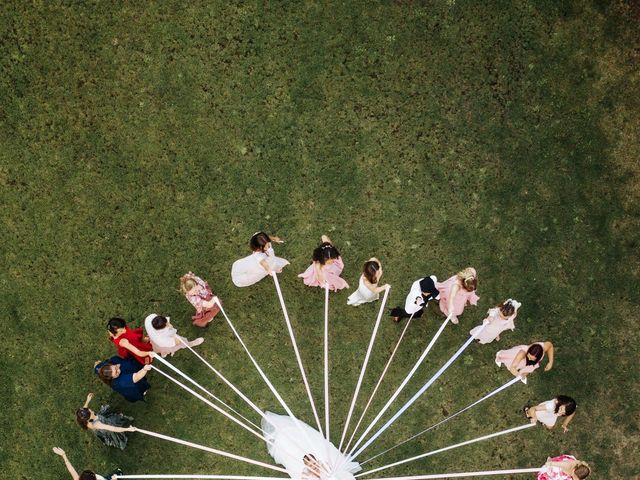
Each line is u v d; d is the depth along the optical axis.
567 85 10.19
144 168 9.94
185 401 9.47
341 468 8.22
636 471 9.46
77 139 9.97
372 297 9.35
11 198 9.87
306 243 9.88
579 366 9.67
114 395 9.45
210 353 9.61
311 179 9.95
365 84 10.13
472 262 9.87
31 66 10.08
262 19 10.19
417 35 10.20
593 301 9.83
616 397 9.62
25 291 9.69
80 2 10.16
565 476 8.24
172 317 9.67
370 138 10.04
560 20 10.28
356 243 9.87
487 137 10.11
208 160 9.96
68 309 9.66
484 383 9.60
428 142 10.06
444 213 9.95
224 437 9.38
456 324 9.73
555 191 10.05
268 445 9.13
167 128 10.00
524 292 9.82
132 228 9.84
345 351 9.65
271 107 10.06
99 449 9.34
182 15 10.16
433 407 9.51
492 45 10.21
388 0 10.23
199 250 9.81
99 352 9.58
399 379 9.59
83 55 10.09
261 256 8.90
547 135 10.15
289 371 9.59
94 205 9.87
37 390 9.48
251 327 9.68
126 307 9.69
